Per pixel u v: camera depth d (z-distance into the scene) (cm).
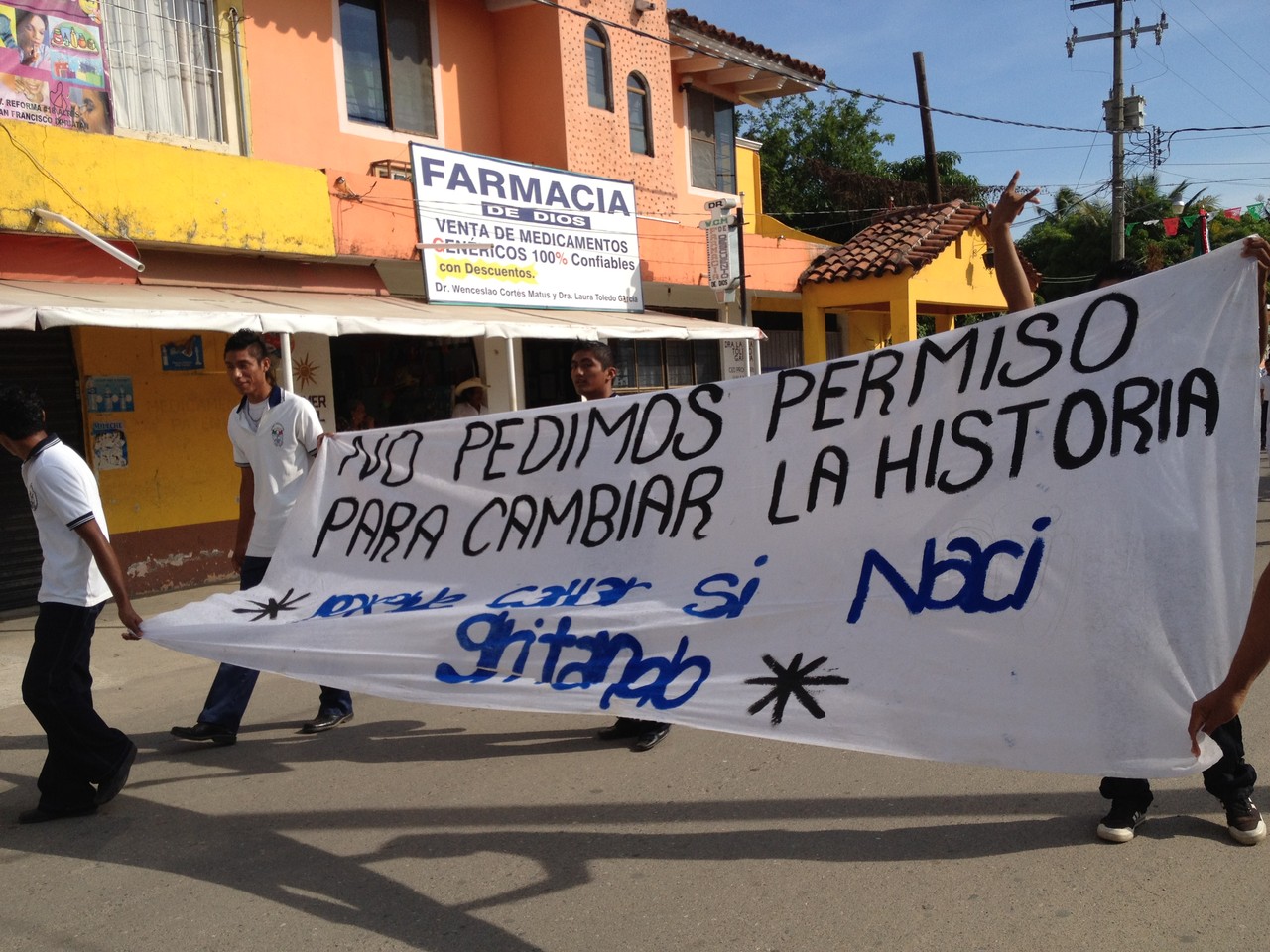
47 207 817
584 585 429
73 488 420
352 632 444
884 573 363
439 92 1286
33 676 430
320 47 1125
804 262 1759
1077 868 354
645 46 1506
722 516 407
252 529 545
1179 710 308
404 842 407
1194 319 329
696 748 498
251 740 545
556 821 420
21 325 678
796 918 332
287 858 397
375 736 543
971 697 333
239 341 514
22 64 825
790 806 421
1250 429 314
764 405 405
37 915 359
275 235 988
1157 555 320
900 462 372
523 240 1234
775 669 366
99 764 441
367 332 897
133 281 916
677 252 1524
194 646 458
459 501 481
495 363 1384
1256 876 341
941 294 1733
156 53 950
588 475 448
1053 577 332
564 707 392
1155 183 3509
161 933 344
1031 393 353
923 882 351
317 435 523
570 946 325
